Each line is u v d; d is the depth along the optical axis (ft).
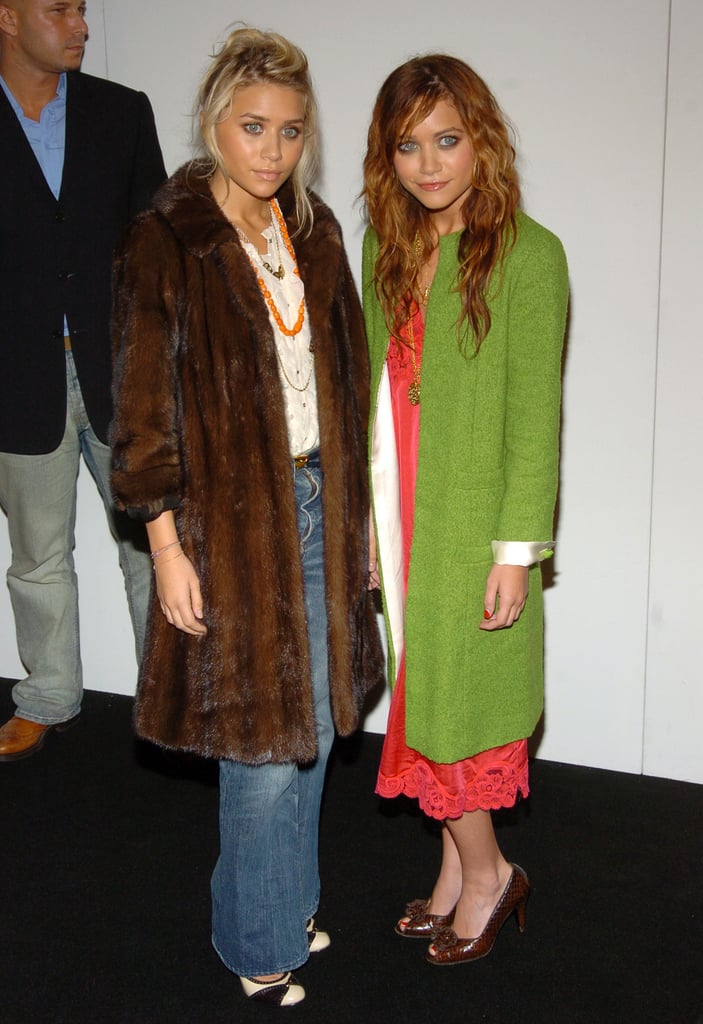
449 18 8.04
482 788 6.26
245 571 5.58
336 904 7.36
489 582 5.84
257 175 5.43
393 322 6.10
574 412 8.39
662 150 7.69
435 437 5.88
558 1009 6.28
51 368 8.40
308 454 5.89
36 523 9.04
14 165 8.00
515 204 5.58
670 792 8.71
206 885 7.59
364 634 6.48
